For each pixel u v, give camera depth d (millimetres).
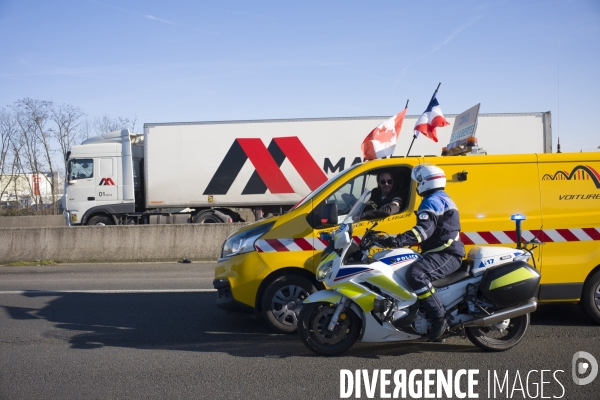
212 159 19141
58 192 42906
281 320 6504
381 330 5387
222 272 6684
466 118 8008
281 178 18969
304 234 6453
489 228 6344
